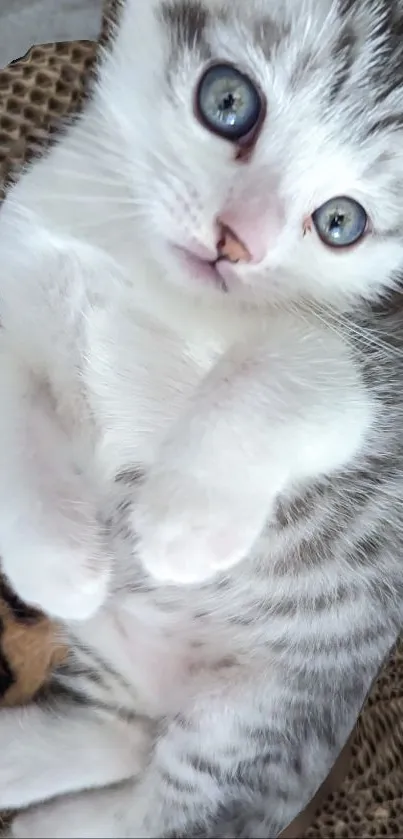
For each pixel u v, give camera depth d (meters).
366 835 0.38
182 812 0.34
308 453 0.30
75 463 0.32
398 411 0.32
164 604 0.34
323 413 0.29
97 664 0.36
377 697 0.39
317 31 0.27
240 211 0.27
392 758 0.38
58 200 0.30
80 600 0.30
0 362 0.32
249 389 0.29
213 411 0.28
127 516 0.32
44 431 0.31
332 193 0.28
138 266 0.30
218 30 0.27
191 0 0.28
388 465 0.33
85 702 0.36
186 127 0.28
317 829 0.38
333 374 0.30
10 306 0.31
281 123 0.27
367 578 0.33
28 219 0.31
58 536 0.30
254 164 0.27
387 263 0.30
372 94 0.27
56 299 0.31
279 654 0.34
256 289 0.29
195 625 0.34
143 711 0.36
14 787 0.34
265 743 0.34
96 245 0.30
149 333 0.31
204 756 0.34
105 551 0.31
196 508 0.27
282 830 0.35
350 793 0.39
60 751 0.35
